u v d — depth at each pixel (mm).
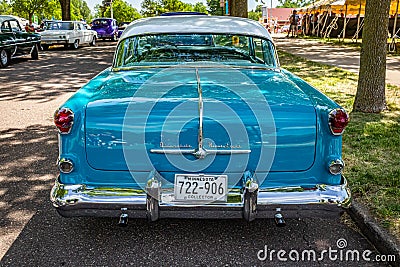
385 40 6426
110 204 2773
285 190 2838
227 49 4180
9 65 13648
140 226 3344
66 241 3127
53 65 13805
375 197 3619
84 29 22328
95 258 2918
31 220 3436
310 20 32719
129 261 2889
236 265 2859
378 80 6508
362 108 6598
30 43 14734
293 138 2812
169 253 2988
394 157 4602
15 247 3035
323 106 2883
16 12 48719
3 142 5488
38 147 5305
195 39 4156
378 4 6258
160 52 4168
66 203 2779
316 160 2869
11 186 4105
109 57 16688
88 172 2846
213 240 3168
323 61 13914
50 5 48875
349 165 4363
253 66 3938
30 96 8531
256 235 3248
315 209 2828
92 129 2791
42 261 2869
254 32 4215
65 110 2768
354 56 15766
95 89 3158
